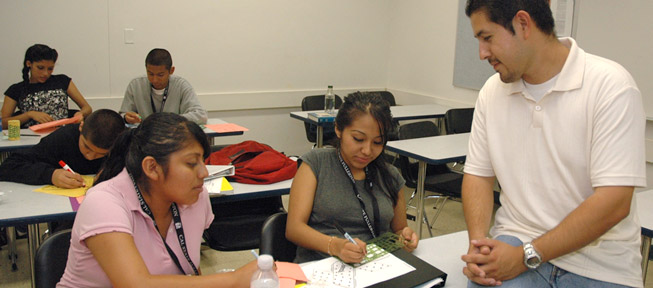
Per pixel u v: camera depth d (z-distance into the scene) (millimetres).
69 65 4152
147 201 1215
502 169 1291
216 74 4730
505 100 1274
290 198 1621
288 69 5066
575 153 1146
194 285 1127
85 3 4109
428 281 1267
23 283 2607
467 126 4086
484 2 1104
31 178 2082
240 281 1168
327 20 5164
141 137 1154
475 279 1158
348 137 1532
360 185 1623
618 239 1162
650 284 2730
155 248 1239
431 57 5047
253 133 5082
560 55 1151
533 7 1083
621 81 1090
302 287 1218
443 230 3543
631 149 1076
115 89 4352
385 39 5578
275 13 4875
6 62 3949
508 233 1292
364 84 5566
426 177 3352
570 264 1166
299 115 4254
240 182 2256
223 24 4660
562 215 1205
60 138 2191
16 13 3910
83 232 1113
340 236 1581
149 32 4379
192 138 1159
